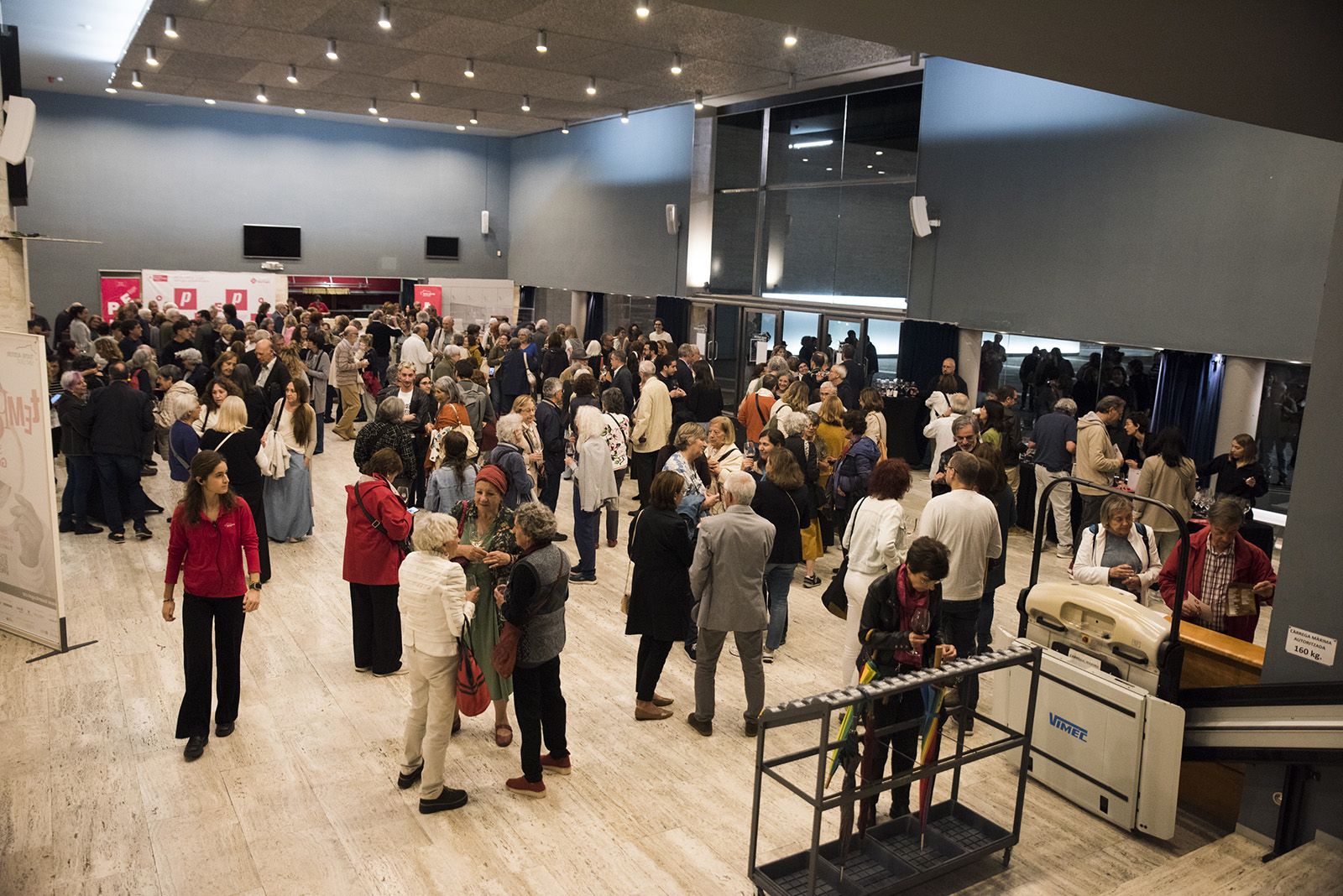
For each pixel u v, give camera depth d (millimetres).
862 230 14156
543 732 5012
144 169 20828
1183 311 9641
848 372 12367
